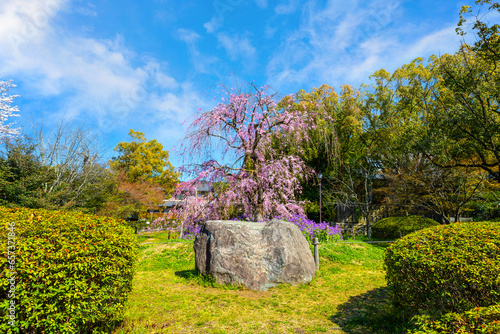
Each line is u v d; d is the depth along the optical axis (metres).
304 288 6.60
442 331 2.56
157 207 24.25
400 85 21.55
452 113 13.56
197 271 7.52
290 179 13.14
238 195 11.97
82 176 16.23
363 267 9.13
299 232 7.84
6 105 14.51
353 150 22.39
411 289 4.01
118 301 4.19
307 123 13.15
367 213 19.16
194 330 4.25
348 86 22.23
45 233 3.29
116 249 4.00
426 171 16.72
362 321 4.54
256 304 5.50
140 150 30.30
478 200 16.02
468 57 14.44
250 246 6.85
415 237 4.55
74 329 3.14
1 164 13.98
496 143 13.94
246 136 12.12
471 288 3.32
